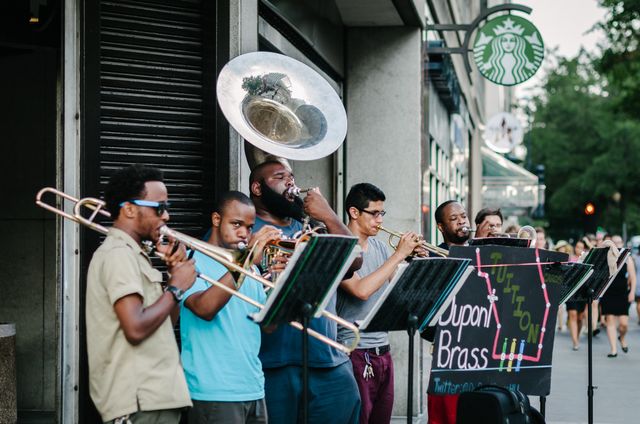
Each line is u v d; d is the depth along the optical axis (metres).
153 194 4.19
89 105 5.51
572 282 5.97
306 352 4.30
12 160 7.81
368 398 5.91
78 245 5.41
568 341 17.75
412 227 9.53
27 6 5.94
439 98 15.77
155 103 5.73
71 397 5.39
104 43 5.61
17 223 7.79
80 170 5.47
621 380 12.21
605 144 56.72
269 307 4.16
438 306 4.87
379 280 5.61
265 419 5.14
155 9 5.75
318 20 8.39
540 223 67.75
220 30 5.91
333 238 4.11
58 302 5.41
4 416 6.54
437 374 5.32
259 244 4.50
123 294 4.02
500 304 5.52
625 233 57.78
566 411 9.80
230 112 5.04
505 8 11.76
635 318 24.97
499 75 13.58
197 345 4.62
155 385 4.14
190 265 4.22
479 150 30.56
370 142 9.60
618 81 26.03
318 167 9.36
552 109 59.75
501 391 5.34
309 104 5.39
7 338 6.60
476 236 7.85
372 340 5.95
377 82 9.62
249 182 5.51
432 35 14.02
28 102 7.80
